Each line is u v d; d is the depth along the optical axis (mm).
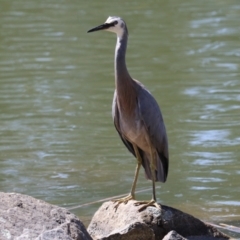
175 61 21312
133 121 10570
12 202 8812
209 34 24375
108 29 10656
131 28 25328
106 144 14844
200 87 18734
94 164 13719
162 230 9719
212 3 29031
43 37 24172
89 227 10305
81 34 24578
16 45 23281
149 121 10539
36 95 18250
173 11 27750
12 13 27500
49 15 27172
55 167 13594
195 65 20859
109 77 19812
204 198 11922
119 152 14383
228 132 15289
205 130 15469
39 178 12977
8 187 12477
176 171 13258
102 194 12164
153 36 24281
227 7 28266
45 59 21734
